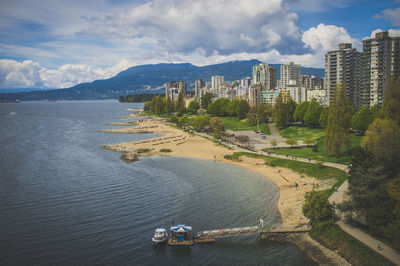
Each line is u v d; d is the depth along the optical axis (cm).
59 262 5656
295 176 10681
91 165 12775
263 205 8250
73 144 18062
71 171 11712
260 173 11450
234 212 7806
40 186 9788
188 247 6312
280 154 13575
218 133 18375
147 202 8469
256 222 7225
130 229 6906
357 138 14350
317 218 6850
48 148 16612
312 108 18750
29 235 6575
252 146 15738
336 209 7325
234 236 6719
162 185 10012
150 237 6600
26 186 9769
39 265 5556
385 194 6047
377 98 19512
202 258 5916
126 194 9100
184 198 8794
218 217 7519
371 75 19638
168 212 7806
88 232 6738
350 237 5959
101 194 9075
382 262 5141
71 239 6438
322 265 5600
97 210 7881
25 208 7975
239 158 13700
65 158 14100
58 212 7744
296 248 6191
